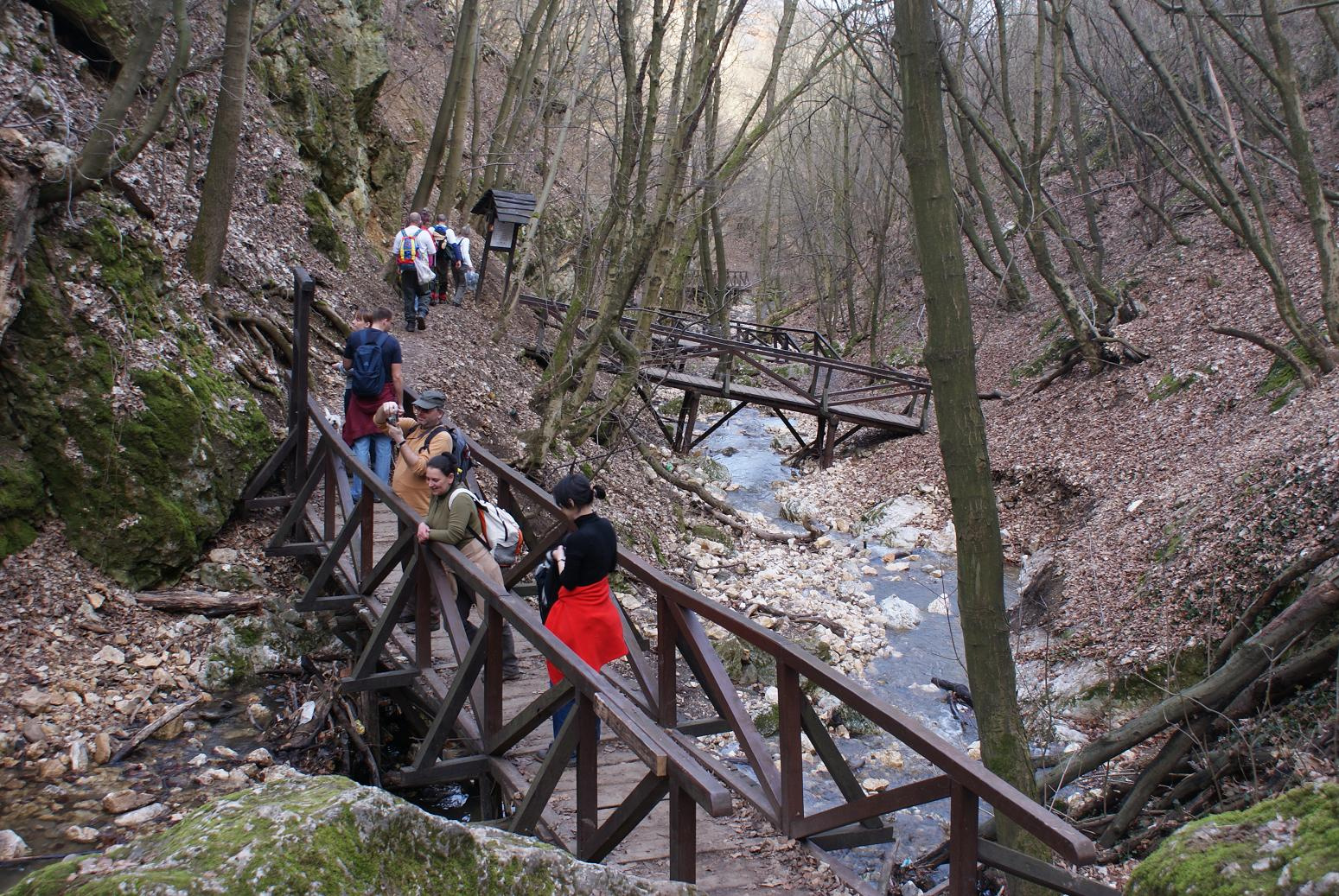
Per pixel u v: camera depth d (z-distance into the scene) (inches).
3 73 306.0
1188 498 395.2
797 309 1328.7
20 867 175.3
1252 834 88.4
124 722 227.0
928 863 235.9
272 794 82.9
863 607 448.5
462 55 666.8
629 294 425.4
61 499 260.5
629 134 414.3
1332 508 300.7
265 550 291.9
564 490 196.1
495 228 683.4
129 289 294.2
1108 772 253.0
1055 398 649.0
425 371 478.6
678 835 145.8
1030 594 430.9
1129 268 783.1
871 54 587.8
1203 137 451.5
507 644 239.3
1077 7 650.8
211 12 491.2
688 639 183.5
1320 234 388.5
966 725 332.8
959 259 177.0
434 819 82.7
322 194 557.6
